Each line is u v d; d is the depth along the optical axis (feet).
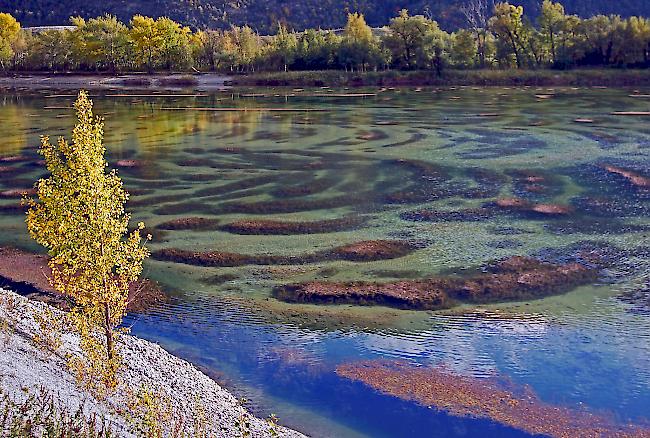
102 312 61.31
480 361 73.97
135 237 59.52
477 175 152.56
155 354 71.51
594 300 89.76
